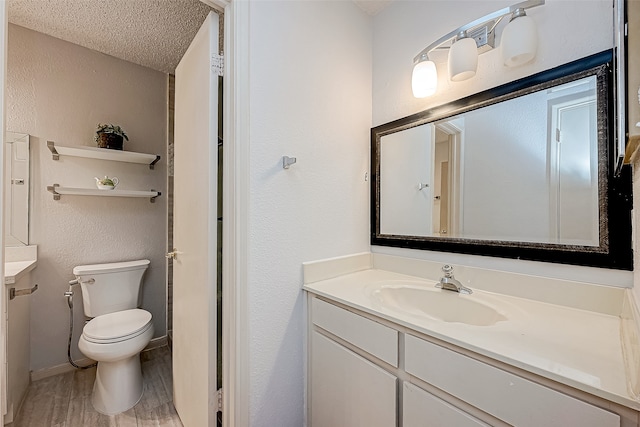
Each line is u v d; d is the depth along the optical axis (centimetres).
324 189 142
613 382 57
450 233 132
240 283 112
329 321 117
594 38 97
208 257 116
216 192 117
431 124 140
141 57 217
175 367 157
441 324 86
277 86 124
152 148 234
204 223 120
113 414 154
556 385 61
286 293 126
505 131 116
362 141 161
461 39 118
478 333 80
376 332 98
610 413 56
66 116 196
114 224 215
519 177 112
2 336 77
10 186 176
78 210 200
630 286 89
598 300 94
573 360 66
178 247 154
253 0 117
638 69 58
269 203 121
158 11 168
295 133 130
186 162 142
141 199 227
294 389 129
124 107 221
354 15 157
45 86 189
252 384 116
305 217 134
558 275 103
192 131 134
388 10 160
